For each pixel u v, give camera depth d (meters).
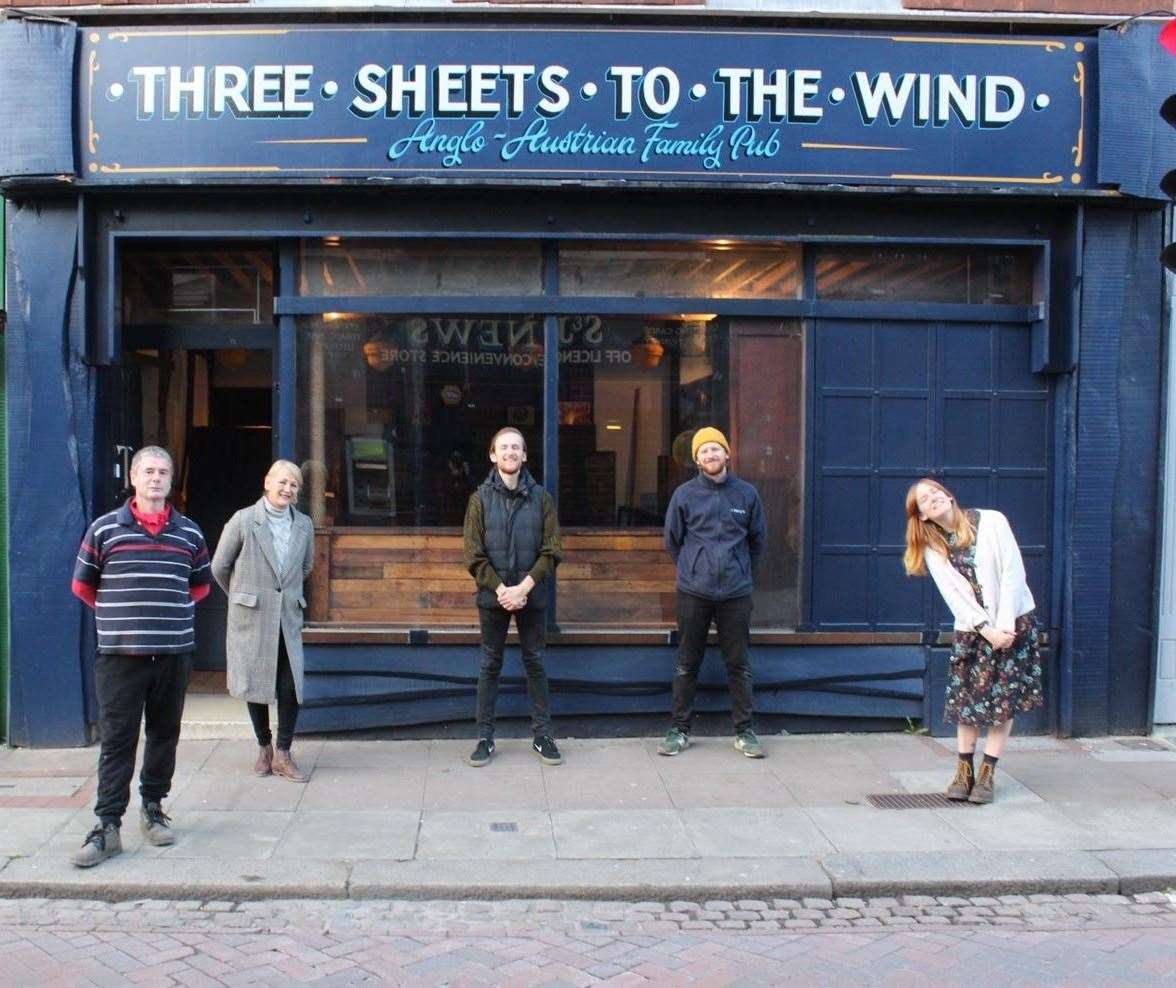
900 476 7.39
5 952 4.44
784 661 7.26
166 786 5.49
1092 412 7.30
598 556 7.32
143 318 7.50
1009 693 6.00
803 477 7.32
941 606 7.40
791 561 7.37
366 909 4.91
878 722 7.37
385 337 7.26
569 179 6.96
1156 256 7.34
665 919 4.85
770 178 7.05
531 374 7.29
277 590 6.25
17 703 6.98
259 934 4.64
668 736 6.96
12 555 6.95
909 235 7.26
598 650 7.19
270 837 5.53
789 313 7.26
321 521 7.27
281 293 7.20
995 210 7.30
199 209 7.05
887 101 7.09
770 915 4.90
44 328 6.93
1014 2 7.15
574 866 5.22
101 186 6.86
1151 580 7.40
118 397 7.33
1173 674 7.67
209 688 8.09
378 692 7.11
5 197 6.94
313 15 6.94
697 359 7.34
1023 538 7.45
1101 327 7.29
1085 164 7.21
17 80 6.80
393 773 6.52
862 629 7.35
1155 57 7.15
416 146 6.93
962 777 6.12
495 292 7.28
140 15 6.91
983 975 4.30
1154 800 6.18
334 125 6.93
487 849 5.41
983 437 7.43
